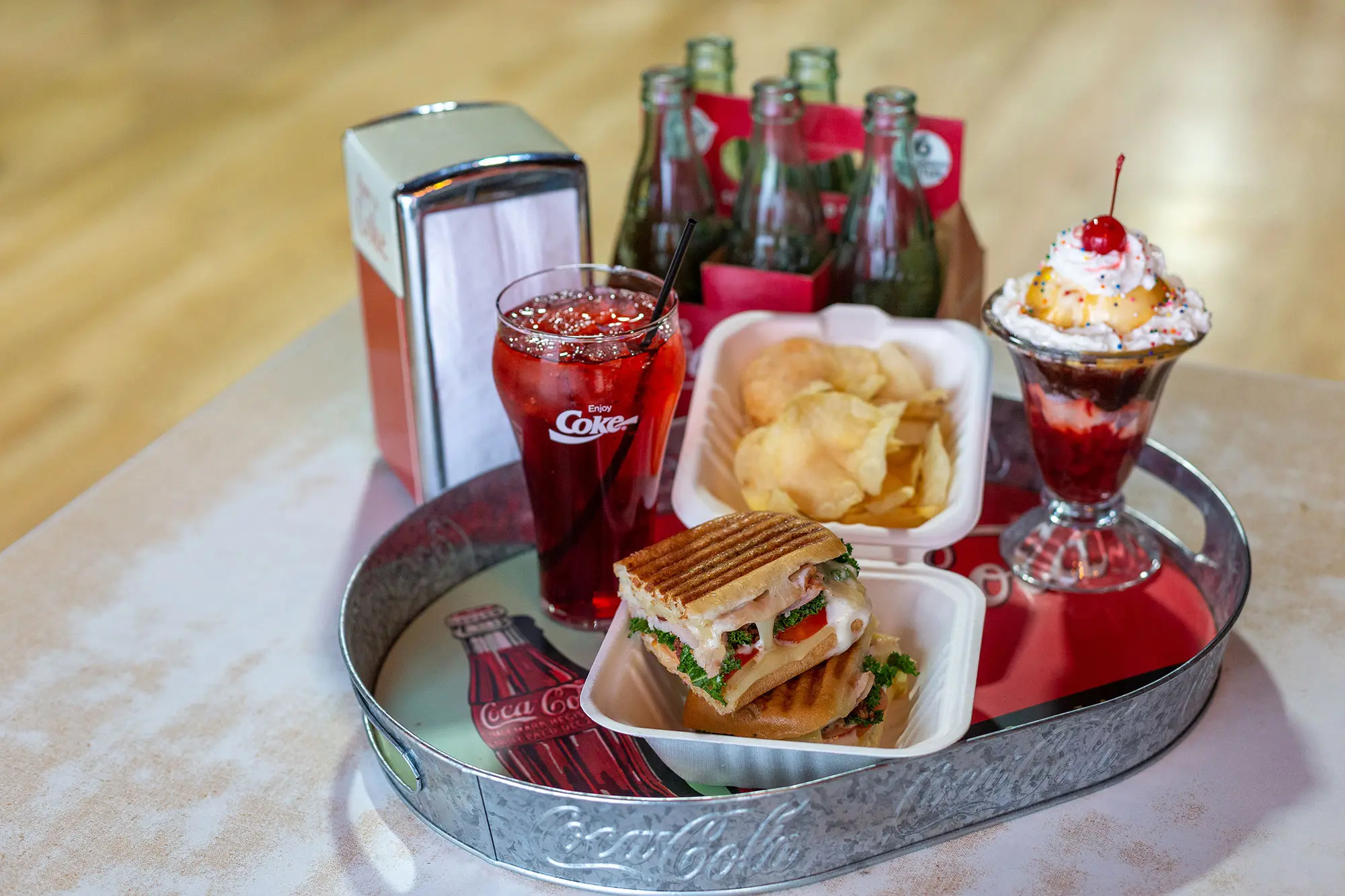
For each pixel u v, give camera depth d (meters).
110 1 3.89
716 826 0.68
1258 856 0.70
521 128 0.90
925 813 0.70
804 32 3.40
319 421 1.02
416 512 0.84
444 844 0.72
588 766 0.74
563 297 0.82
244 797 0.74
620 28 3.48
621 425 0.78
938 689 0.73
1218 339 1.96
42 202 2.60
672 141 1.01
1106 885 0.69
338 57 3.36
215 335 2.11
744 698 0.72
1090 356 0.79
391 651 0.82
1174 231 2.27
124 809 0.74
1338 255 2.19
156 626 0.84
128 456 1.80
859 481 0.83
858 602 0.74
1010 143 2.66
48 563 0.89
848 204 1.02
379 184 0.84
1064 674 0.79
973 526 0.79
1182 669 0.73
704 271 0.97
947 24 3.45
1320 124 2.72
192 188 2.65
